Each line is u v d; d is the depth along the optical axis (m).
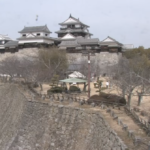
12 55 88.69
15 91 40.50
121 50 83.44
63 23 99.94
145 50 79.56
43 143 25.05
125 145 14.12
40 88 48.09
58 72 59.97
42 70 55.56
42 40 85.31
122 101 29.30
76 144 22.11
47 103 27.50
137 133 17.11
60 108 25.77
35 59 67.62
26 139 27.23
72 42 83.31
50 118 26.17
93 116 21.89
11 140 28.81
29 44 86.19
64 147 23.06
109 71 64.12
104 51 78.25
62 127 24.45
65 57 64.81
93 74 65.25
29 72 50.81
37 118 27.70
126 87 32.97
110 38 78.56
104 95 30.80
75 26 99.62
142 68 40.03
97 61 73.00
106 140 17.44
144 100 39.16
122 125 18.11
